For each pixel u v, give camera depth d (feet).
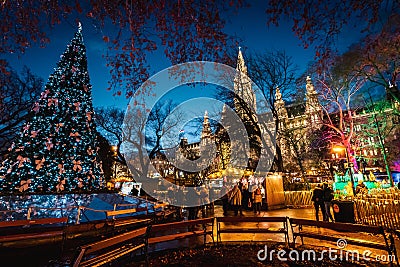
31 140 47.24
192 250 22.82
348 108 96.12
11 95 69.67
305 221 21.57
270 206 50.49
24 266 18.30
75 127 51.70
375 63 64.64
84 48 59.93
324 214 33.96
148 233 19.22
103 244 14.58
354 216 31.96
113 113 109.09
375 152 118.32
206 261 19.98
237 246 23.67
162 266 18.99
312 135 125.49
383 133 110.73
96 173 55.42
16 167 45.65
